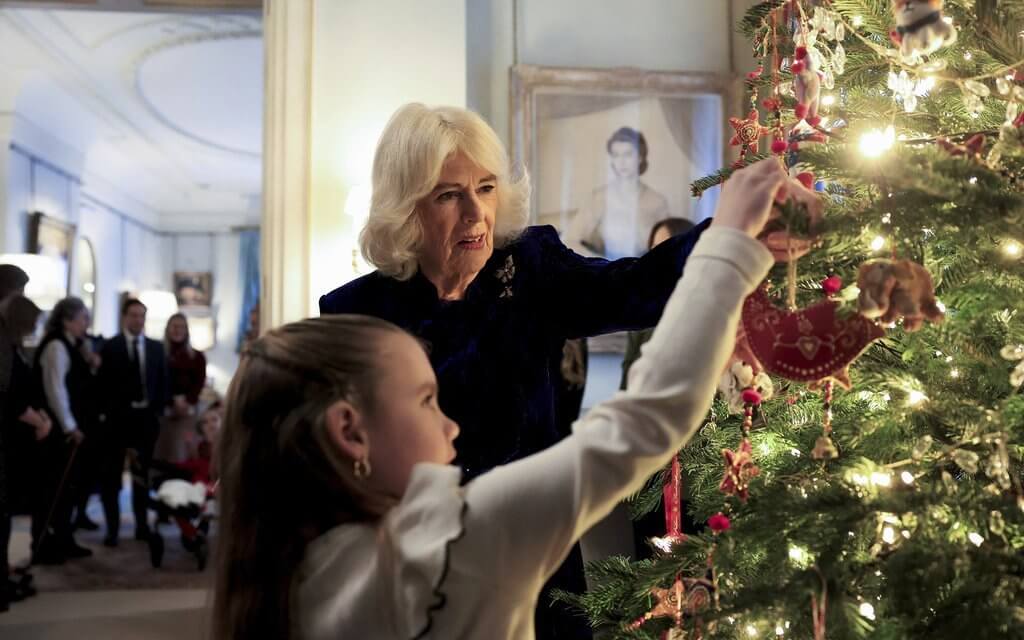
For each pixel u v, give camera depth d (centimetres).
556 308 156
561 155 450
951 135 104
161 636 421
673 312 80
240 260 1471
